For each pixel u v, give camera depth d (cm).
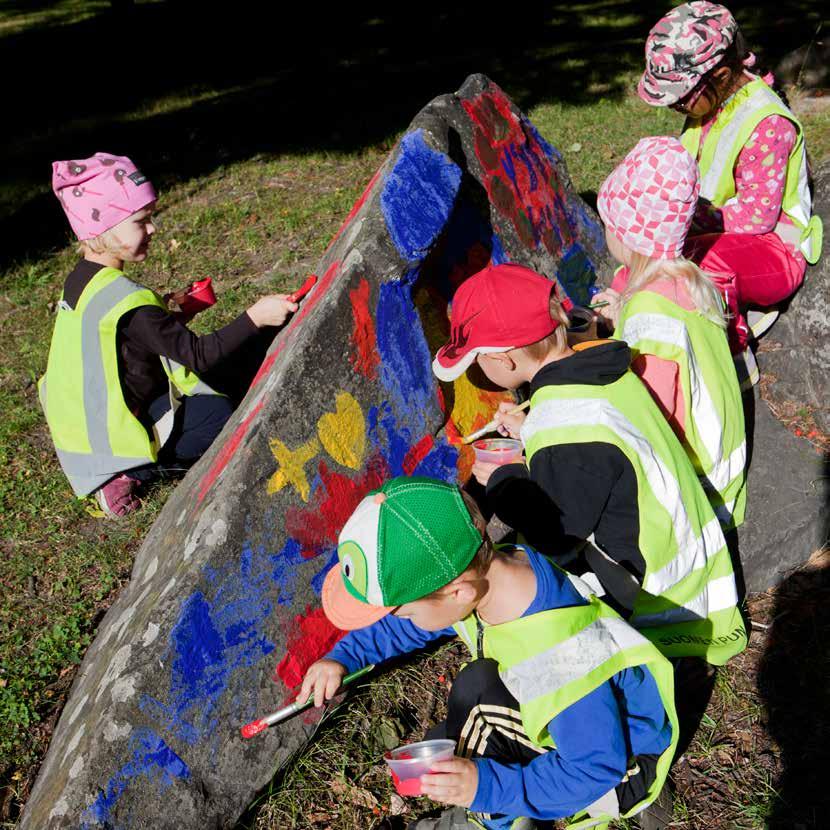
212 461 302
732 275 329
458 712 221
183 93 1096
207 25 1448
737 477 280
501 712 215
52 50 1401
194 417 378
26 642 323
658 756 219
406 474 291
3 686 304
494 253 350
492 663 222
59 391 368
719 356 275
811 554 319
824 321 357
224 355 346
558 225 395
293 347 278
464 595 191
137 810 220
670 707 205
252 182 733
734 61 336
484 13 1324
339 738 265
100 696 232
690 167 263
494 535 312
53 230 699
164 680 229
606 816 219
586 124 771
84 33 1489
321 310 273
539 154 402
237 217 650
